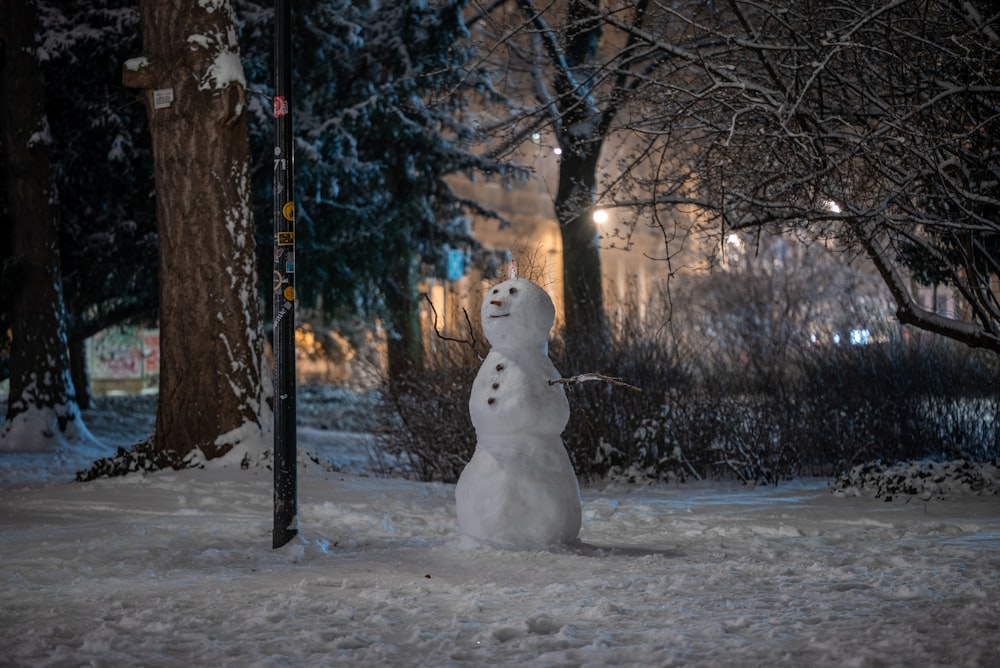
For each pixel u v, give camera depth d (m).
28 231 24.02
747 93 12.79
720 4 15.80
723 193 12.09
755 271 35.06
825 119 12.71
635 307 18.91
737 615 6.88
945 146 12.18
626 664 5.75
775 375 18.55
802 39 12.84
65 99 27.09
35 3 24.12
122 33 26.36
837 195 12.76
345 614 7.01
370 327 33.75
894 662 5.68
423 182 28.48
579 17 16.92
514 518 9.35
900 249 15.10
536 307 9.65
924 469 14.38
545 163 32.88
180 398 16.64
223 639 6.43
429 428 17.39
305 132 26.94
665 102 13.92
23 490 14.90
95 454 23.28
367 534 11.16
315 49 26.88
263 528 11.05
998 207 12.70
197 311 16.66
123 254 28.17
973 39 12.11
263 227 27.91
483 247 30.58
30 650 6.06
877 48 11.89
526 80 25.45
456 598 7.55
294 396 9.98
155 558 9.35
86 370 34.25
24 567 8.81
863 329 18.80
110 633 6.41
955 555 9.18
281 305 9.91
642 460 16.59
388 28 27.06
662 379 17.47
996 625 6.43
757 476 16.33
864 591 7.59
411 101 26.59
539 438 9.58
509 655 6.02
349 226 28.72
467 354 17.34
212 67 16.66
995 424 17.36
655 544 10.24
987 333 12.76
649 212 16.64
